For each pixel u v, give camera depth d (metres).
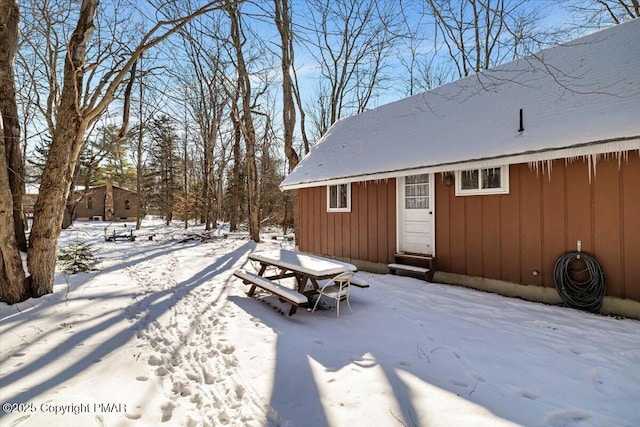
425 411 2.25
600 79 5.07
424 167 6.18
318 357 3.12
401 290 5.79
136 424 2.11
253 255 5.86
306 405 2.33
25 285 4.72
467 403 2.35
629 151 4.29
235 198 21.05
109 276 6.82
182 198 25.44
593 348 3.33
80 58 4.72
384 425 2.09
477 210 5.89
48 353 3.14
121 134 5.38
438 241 6.50
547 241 5.02
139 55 4.81
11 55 4.85
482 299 5.22
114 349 3.27
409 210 7.09
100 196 35.41
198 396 2.49
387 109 9.72
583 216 4.67
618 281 4.35
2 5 4.70
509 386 2.61
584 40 6.09
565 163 4.85
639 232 4.20
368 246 7.91
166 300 5.16
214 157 22.52
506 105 6.11
